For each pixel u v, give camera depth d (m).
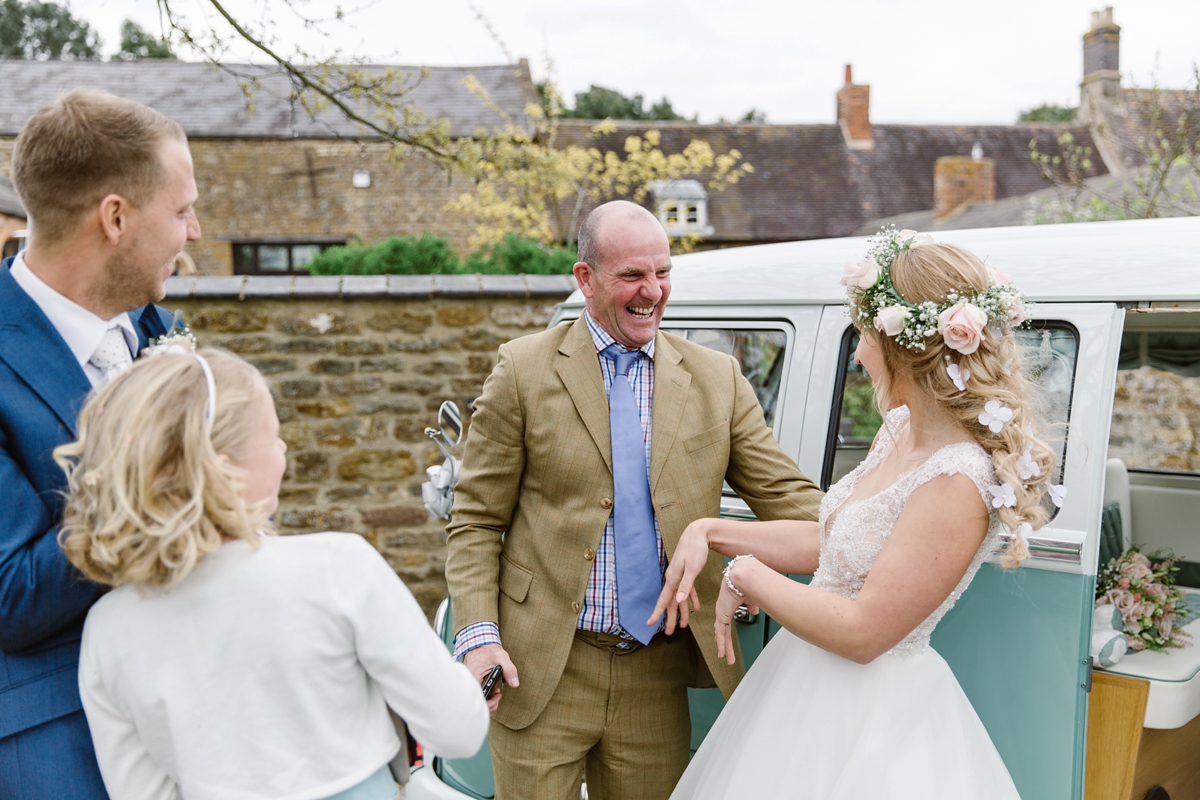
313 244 18.52
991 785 1.80
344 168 18.28
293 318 5.56
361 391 5.62
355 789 1.34
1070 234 2.37
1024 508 1.66
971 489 1.66
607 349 2.32
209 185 18.14
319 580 1.32
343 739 1.34
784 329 2.68
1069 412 2.07
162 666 1.30
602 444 2.24
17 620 1.40
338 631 1.32
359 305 5.59
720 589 2.13
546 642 2.25
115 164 1.49
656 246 2.21
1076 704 1.94
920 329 1.71
